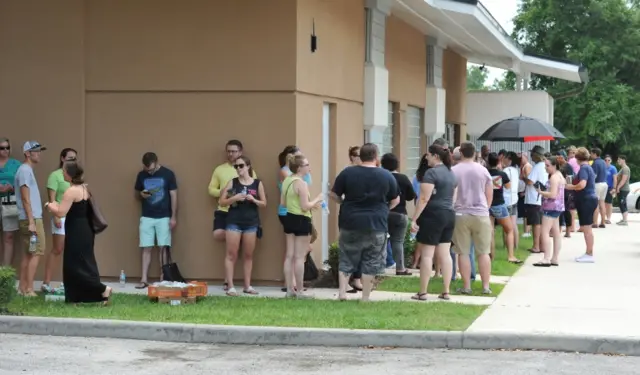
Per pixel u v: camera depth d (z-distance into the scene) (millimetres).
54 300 12438
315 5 14844
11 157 14625
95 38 14438
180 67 14250
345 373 8945
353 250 12539
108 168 14492
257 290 13844
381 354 9883
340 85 16484
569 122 50625
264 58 14047
